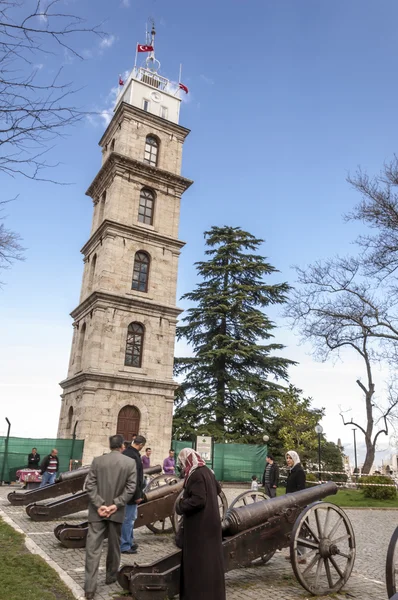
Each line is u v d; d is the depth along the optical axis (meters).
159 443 28.92
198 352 39.25
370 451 30.50
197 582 5.16
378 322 27.39
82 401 27.55
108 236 30.92
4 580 6.39
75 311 33.34
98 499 6.57
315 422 34.69
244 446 29.88
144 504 9.64
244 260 41.78
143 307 30.70
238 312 38.91
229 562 6.57
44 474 17.75
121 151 33.66
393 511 20.12
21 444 24.38
